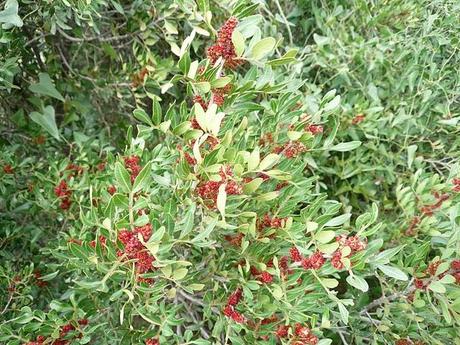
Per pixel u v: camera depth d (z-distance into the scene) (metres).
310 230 0.44
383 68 0.83
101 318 0.54
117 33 0.82
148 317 0.44
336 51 0.80
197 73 0.44
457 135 0.77
